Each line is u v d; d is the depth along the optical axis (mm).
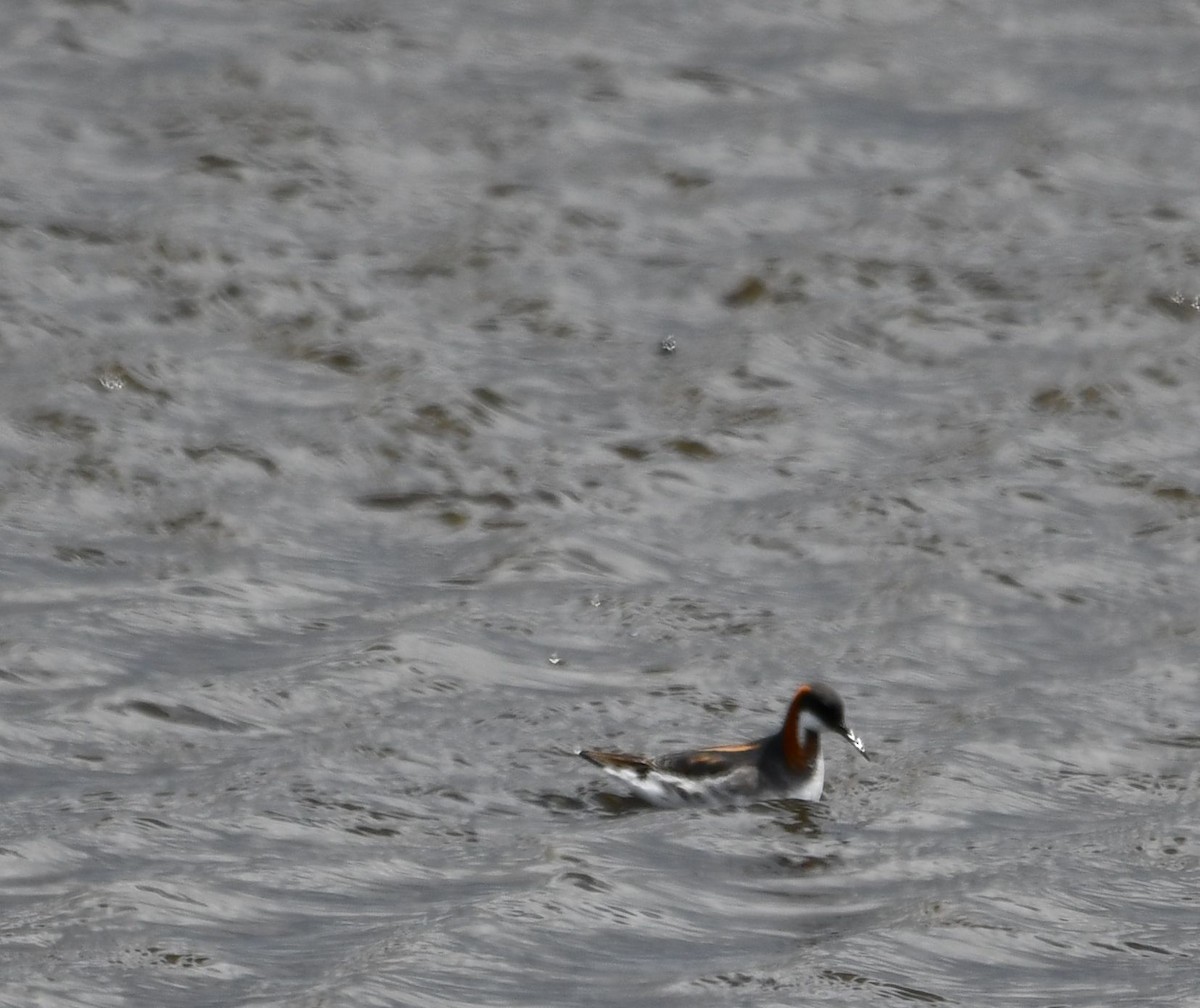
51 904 24016
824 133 53000
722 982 22766
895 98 54969
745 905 25000
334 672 31094
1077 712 31281
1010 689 32062
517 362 42719
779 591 35219
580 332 44125
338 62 54062
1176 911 25297
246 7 56500
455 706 30578
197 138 50062
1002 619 34469
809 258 47250
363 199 48500
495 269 46188
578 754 28469
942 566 36031
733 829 27234
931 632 33875
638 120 53094
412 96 52969
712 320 45000
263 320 43438
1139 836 27469
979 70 56656
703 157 51438
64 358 41062
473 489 38281
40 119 50406
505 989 22438
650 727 30375
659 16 58312
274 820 26688
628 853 26234
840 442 40500
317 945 23266
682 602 34531
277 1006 21641
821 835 27297
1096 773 29516
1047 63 57281
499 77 54375
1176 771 29625
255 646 32344
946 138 53188
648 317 44969
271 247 45906
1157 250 48031
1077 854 26797
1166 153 52844
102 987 22047
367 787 27906
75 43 53969
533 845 26422
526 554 35812
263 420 39906
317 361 42219
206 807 26953
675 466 39281
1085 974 23469
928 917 24641
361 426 39750
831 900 25266
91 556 35000
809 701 28453
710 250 47625
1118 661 33156
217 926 23688
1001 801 28562
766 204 49688
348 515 37281
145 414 39625
